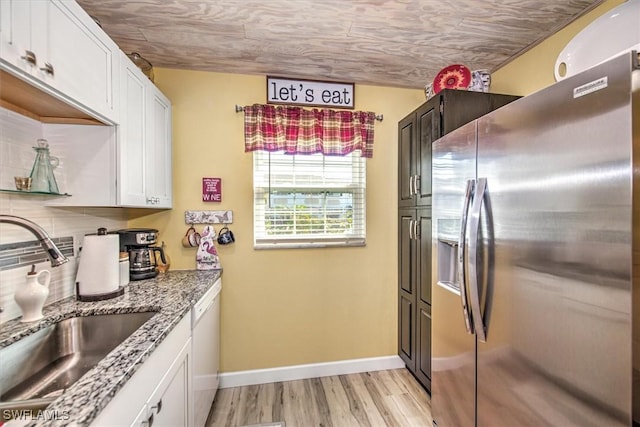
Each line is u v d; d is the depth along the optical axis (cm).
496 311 112
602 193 75
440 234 157
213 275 196
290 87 225
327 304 234
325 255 233
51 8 99
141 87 163
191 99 215
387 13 155
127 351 90
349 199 240
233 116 220
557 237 87
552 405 89
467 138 131
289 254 228
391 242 244
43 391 106
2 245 112
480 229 118
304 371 230
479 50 192
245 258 222
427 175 195
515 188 102
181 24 164
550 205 89
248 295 223
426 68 215
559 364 87
